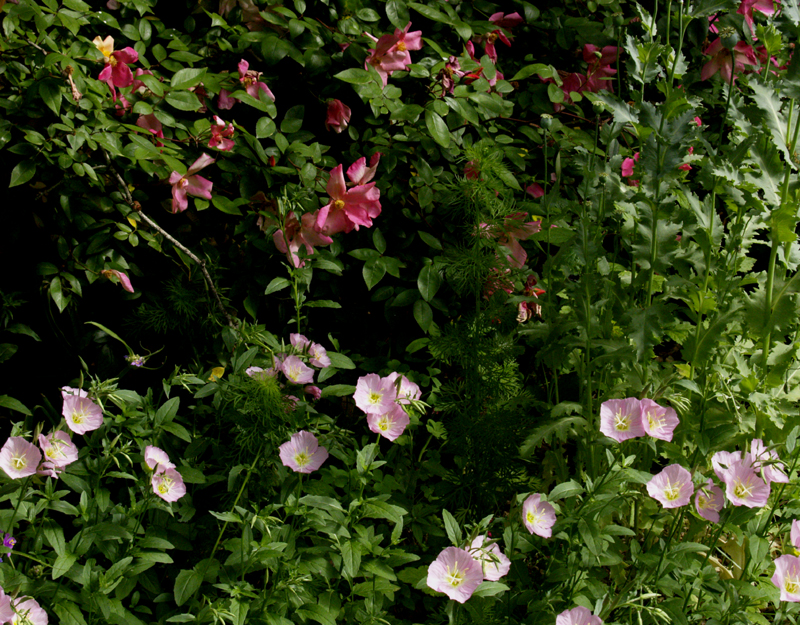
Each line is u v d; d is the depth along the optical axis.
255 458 1.91
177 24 2.69
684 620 1.72
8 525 1.67
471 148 2.36
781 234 2.07
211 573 1.75
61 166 2.06
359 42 2.53
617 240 2.66
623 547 2.09
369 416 1.99
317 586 1.88
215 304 2.41
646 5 3.25
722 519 1.87
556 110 2.88
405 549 2.14
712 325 2.15
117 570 1.64
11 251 2.35
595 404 2.34
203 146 2.38
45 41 2.07
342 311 2.68
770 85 2.22
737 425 2.01
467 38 2.50
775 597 1.81
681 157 2.08
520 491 2.32
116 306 2.48
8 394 2.46
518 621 1.96
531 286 2.63
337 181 2.29
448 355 2.41
